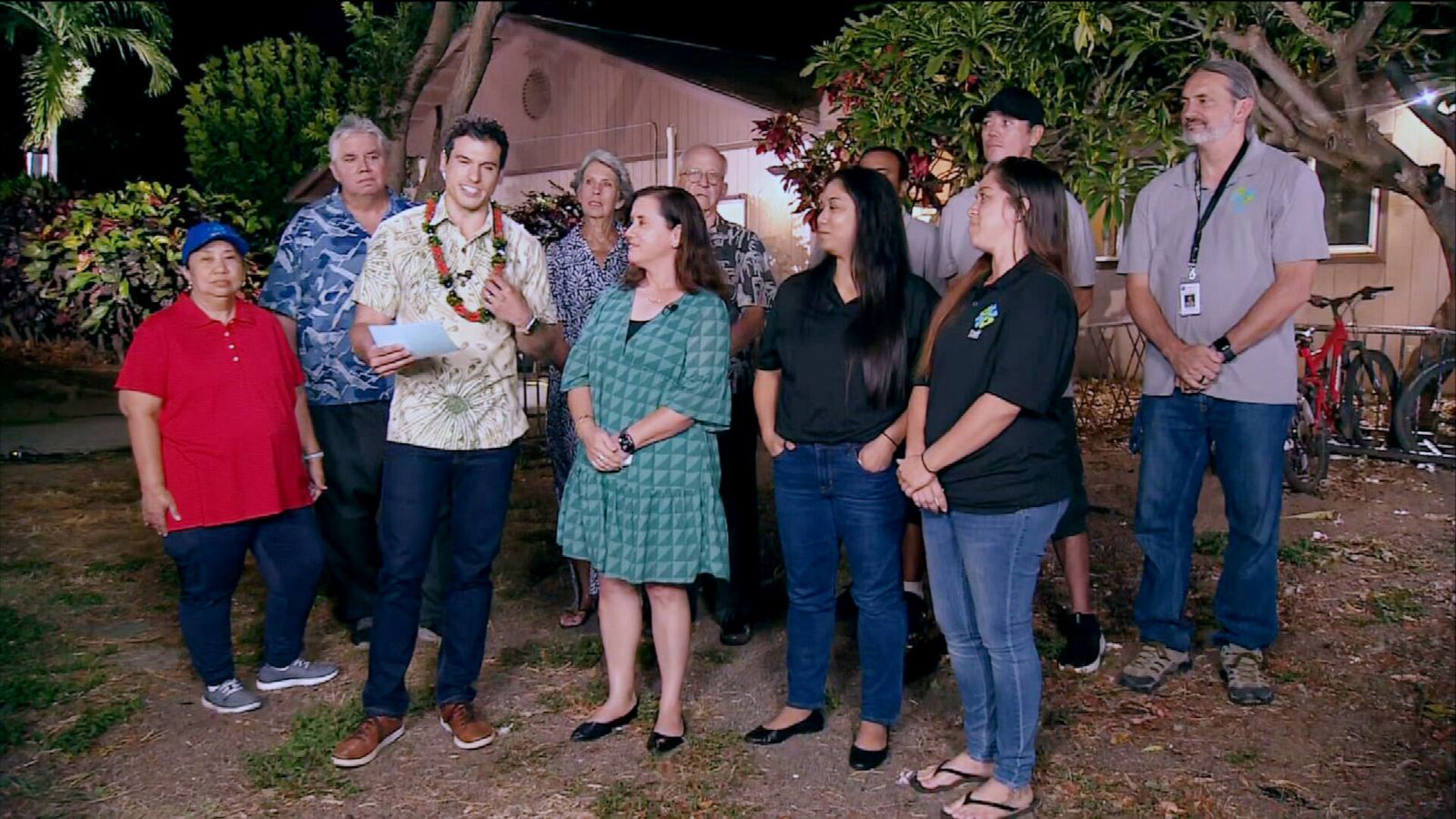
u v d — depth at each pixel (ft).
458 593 13.08
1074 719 13.67
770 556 20.12
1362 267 33.65
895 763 12.72
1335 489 24.86
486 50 32.99
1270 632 14.35
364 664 15.61
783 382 12.59
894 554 12.30
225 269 13.51
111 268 29.50
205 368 13.43
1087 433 31.14
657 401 12.44
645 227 12.52
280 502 13.92
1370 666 15.19
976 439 10.72
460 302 12.53
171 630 17.06
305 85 57.52
